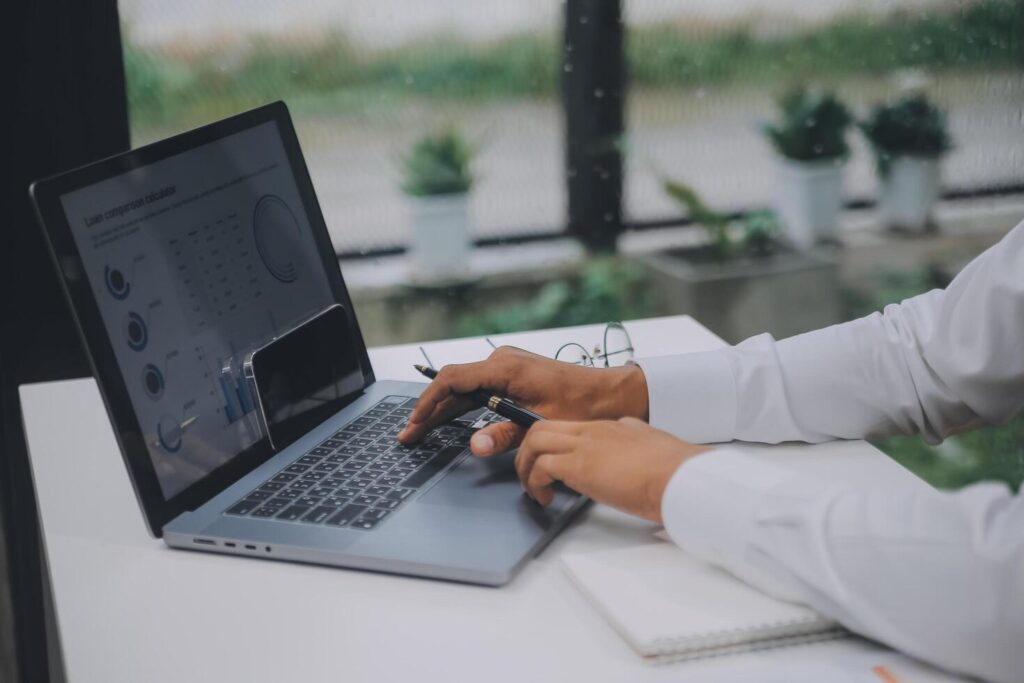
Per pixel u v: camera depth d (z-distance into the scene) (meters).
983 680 0.60
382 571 0.74
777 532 0.66
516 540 0.75
